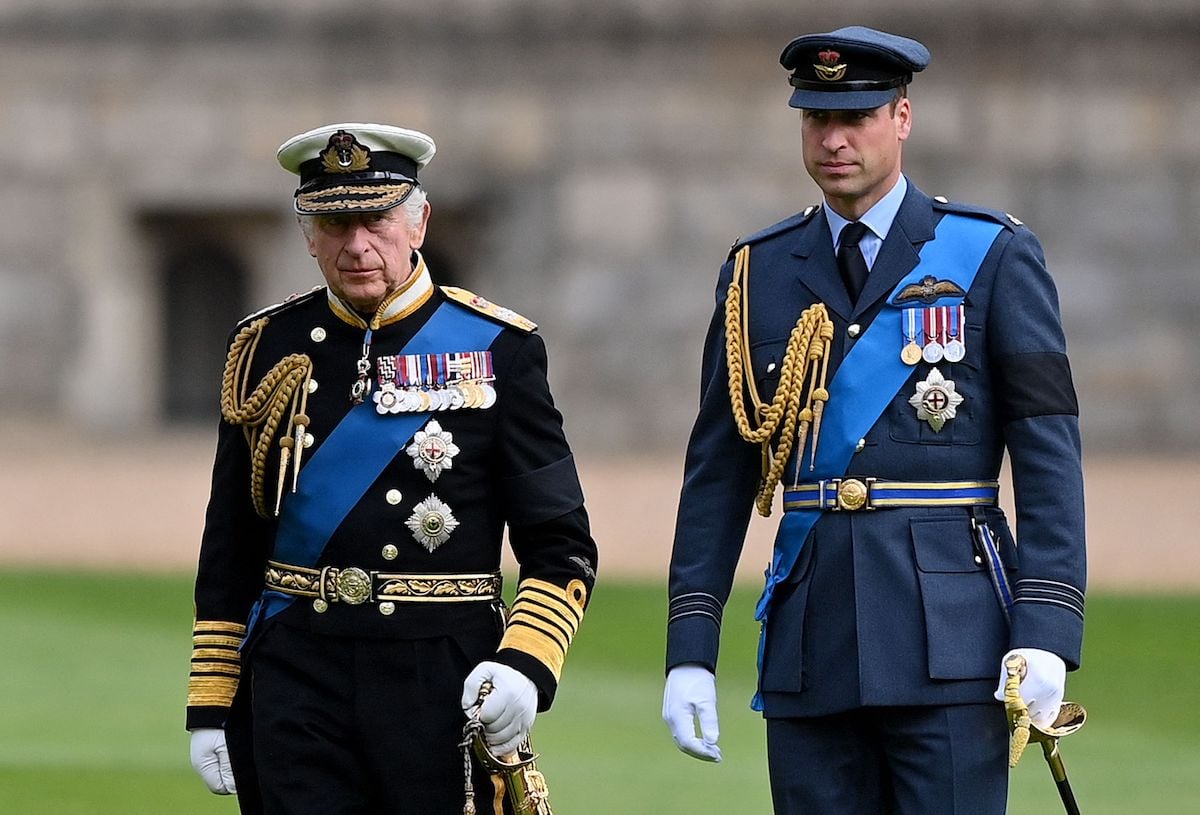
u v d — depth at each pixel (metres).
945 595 20.14
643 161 109.44
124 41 111.44
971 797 20.03
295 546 20.25
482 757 19.48
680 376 109.06
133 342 112.69
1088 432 107.88
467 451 20.16
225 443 20.88
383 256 19.97
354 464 20.11
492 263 111.12
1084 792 33.56
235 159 111.50
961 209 20.98
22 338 111.75
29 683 43.19
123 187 111.75
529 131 110.19
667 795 32.88
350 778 19.94
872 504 20.42
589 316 109.50
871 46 20.39
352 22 110.81
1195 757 36.50
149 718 39.41
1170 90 108.06
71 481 89.81
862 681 20.08
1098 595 57.53
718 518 21.48
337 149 19.84
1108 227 108.12
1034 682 19.48
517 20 110.12
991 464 20.66
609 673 45.41
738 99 109.44
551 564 20.22
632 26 109.44
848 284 20.92
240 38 111.38
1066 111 108.25
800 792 20.67
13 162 111.75
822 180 20.75
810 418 20.73
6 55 111.69
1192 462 101.12
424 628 19.91
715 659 21.08
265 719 20.03
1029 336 20.36
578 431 109.12
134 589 59.03
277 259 112.56
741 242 21.80
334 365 20.45
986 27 108.25
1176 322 108.00
